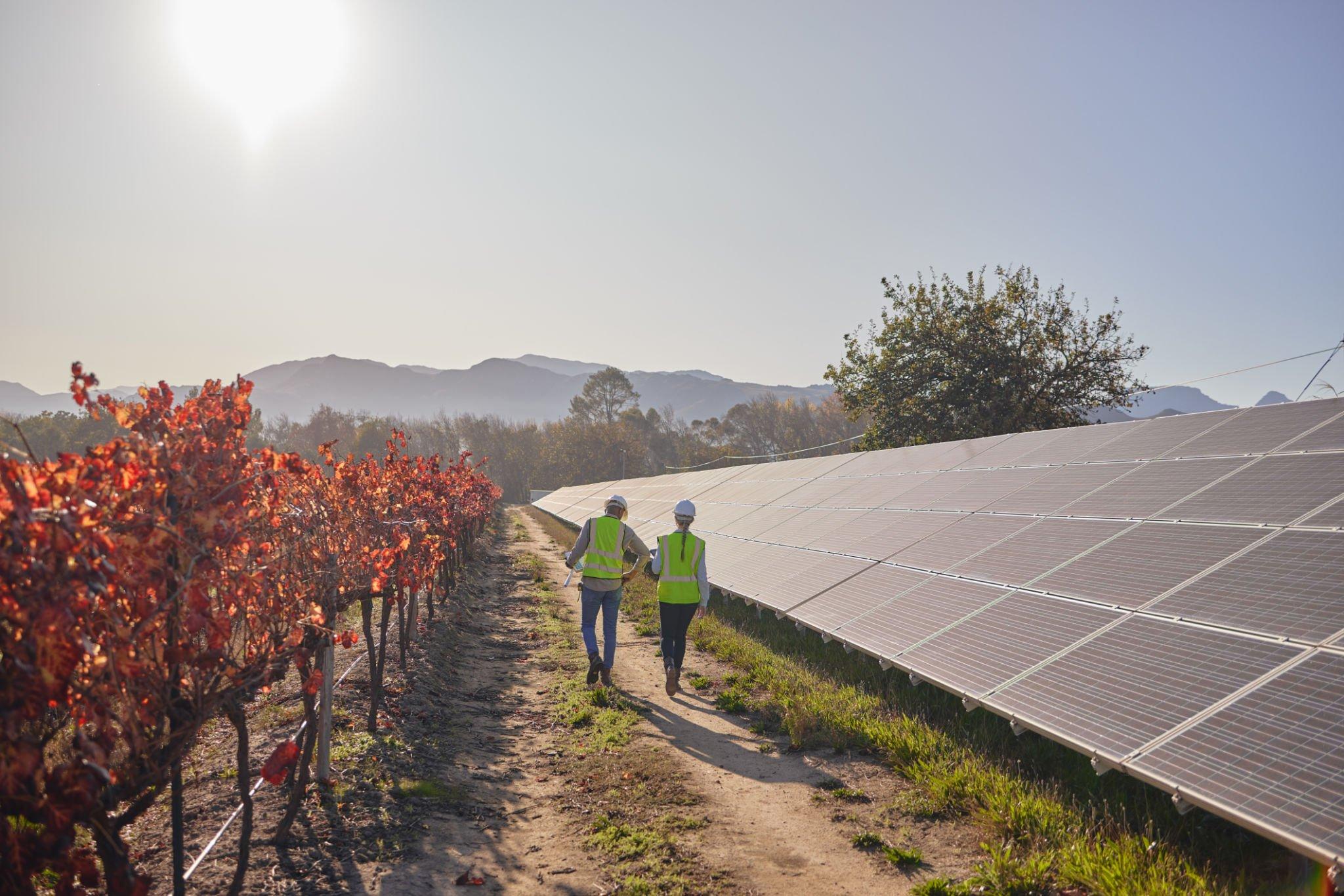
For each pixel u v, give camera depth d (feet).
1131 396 128.06
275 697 28.45
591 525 33.50
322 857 17.15
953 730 23.89
